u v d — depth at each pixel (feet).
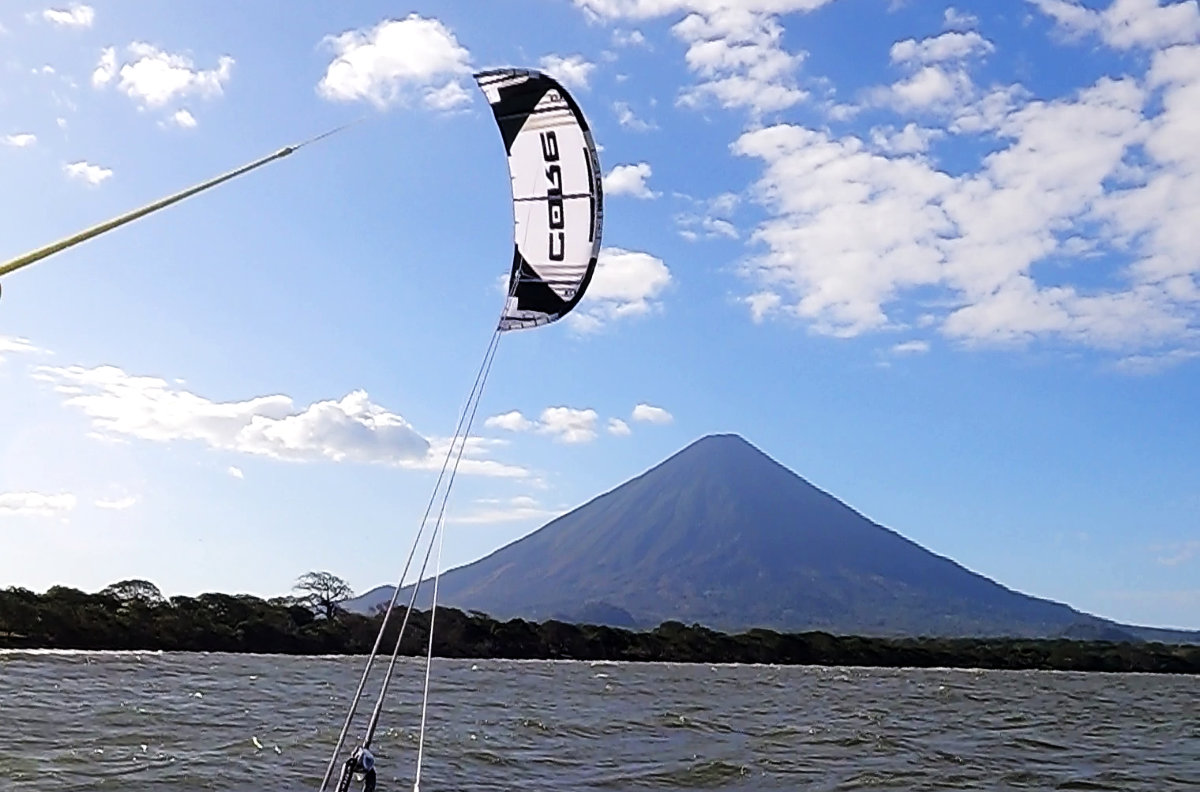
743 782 92.63
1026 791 93.76
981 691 249.34
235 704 137.28
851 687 249.34
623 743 114.52
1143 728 159.33
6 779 80.18
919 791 91.45
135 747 95.61
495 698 166.81
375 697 155.74
